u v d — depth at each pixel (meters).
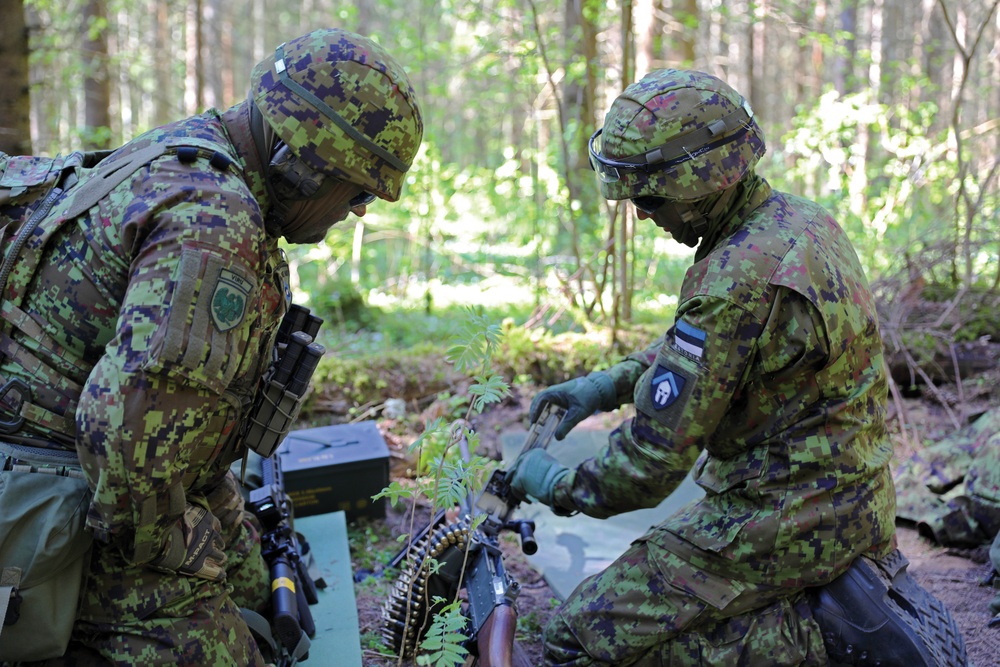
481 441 4.29
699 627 2.31
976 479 3.32
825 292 2.17
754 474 2.25
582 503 2.42
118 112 15.34
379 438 3.73
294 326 2.33
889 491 2.34
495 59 7.23
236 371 1.88
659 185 2.20
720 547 2.24
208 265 1.75
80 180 1.95
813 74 15.12
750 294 2.15
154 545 1.87
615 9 6.54
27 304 1.90
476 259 8.36
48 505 1.84
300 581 2.75
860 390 2.25
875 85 10.87
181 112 10.93
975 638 2.69
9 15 4.73
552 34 6.14
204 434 1.93
